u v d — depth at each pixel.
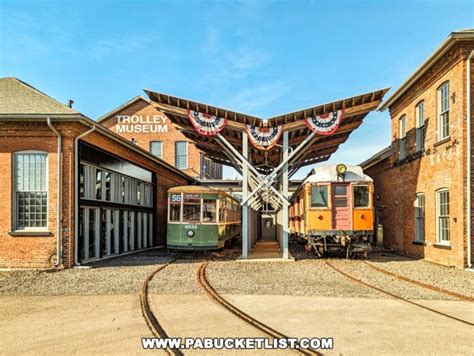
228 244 24.88
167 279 12.45
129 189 21.19
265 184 18.05
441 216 16.42
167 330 7.11
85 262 16.34
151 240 24.69
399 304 9.15
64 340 6.68
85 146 15.99
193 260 18.03
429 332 7.01
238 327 7.28
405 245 20.20
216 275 13.36
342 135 22.20
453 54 15.05
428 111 17.45
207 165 43.62
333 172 18.33
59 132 15.04
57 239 14.80
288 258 17.97
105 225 18.36
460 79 14.68
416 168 18.72
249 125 17.69
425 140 17.78
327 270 14.63
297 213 23.72
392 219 22.16
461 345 6.34
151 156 23.19
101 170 17.75
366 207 18.11
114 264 16.14
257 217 35.16
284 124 17.69
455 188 14.92
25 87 16.88
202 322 7.62
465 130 14.55
